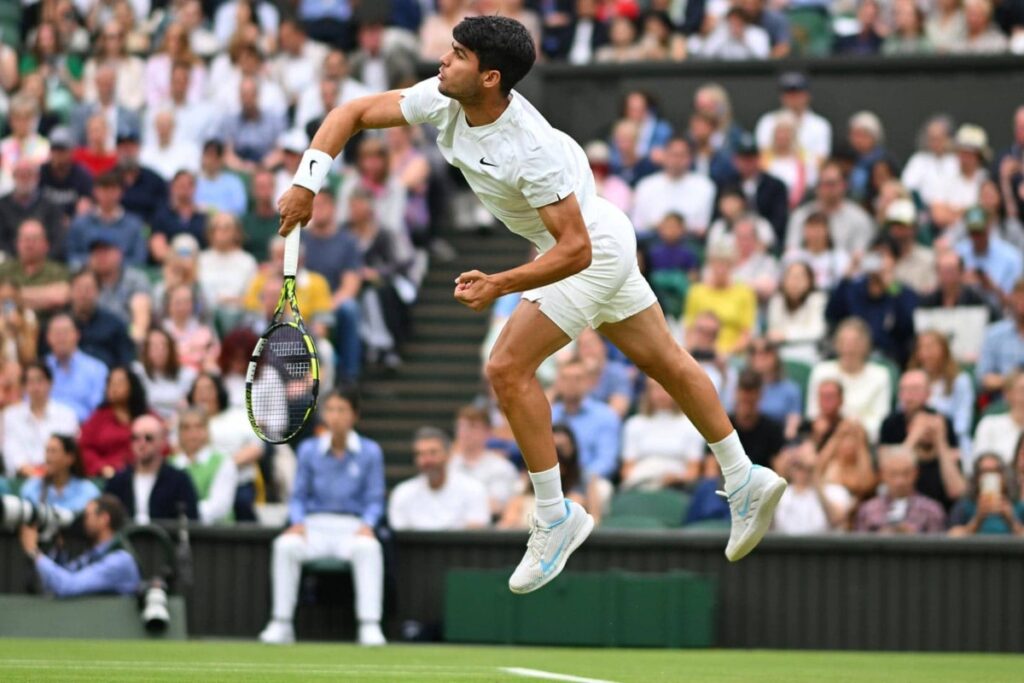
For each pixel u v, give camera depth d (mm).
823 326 18500
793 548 14938
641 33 24203
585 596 14953
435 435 15984
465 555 15469
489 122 8328
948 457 15828
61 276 19719
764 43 23312
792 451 15641
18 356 18234
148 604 14609
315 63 23312
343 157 21812
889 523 15234
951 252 18469
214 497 16078
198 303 18969
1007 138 22203
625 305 8867
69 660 11312
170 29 23141
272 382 9039
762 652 14328
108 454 16844
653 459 16719
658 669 11422
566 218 8281
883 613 14789
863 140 21156
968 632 14680
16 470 17031
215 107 22625
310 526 15250
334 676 9906
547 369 18406
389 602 15312
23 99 22812
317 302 18438
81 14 25422
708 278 18781
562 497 8992
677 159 20625
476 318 20828
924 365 17203
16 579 15469
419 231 21219
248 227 20531
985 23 22906
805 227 19547
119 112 22859
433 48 24125
